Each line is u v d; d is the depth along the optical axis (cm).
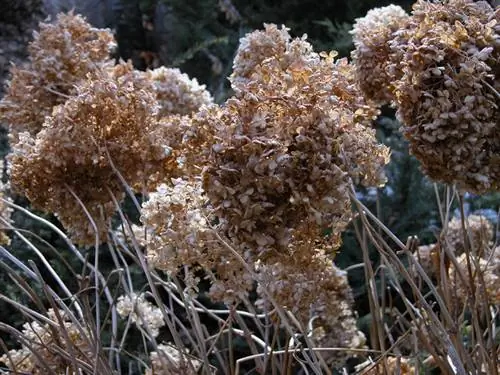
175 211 119
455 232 168
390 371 132
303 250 113
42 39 151
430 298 197
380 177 118
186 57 331
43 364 125
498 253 156
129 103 132
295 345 123
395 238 117
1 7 295
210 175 109
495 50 116
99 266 229
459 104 113
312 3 338
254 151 108
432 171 117
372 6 325
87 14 350
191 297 120
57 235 230
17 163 134
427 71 114
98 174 133
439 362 121
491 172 116
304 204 109
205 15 355
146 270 123
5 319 210
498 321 167
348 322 156
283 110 111
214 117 113
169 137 137
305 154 109
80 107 131
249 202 108
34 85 150
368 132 120
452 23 120
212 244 117
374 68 138
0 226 142
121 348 133
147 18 377
